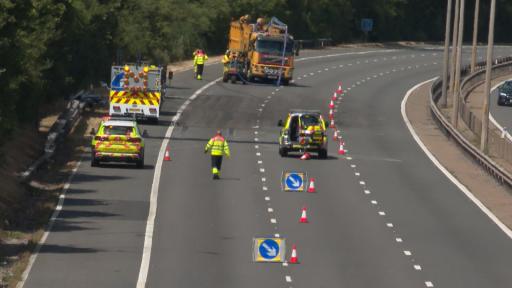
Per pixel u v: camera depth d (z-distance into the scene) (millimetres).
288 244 84250
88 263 76312
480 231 92750
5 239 83812
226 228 89938
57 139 129500
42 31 121562
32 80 114500
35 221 91375
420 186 115562
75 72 152625
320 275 74188
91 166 120062
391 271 76250
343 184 114438
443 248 85062
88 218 92938
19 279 71062
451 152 142750
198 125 157000
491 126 179750
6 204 96500
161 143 139000
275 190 109062
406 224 94438
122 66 153375
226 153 114500
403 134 158875
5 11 94688
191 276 73000
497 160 138000
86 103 165250
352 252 82188
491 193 113250
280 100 188750
